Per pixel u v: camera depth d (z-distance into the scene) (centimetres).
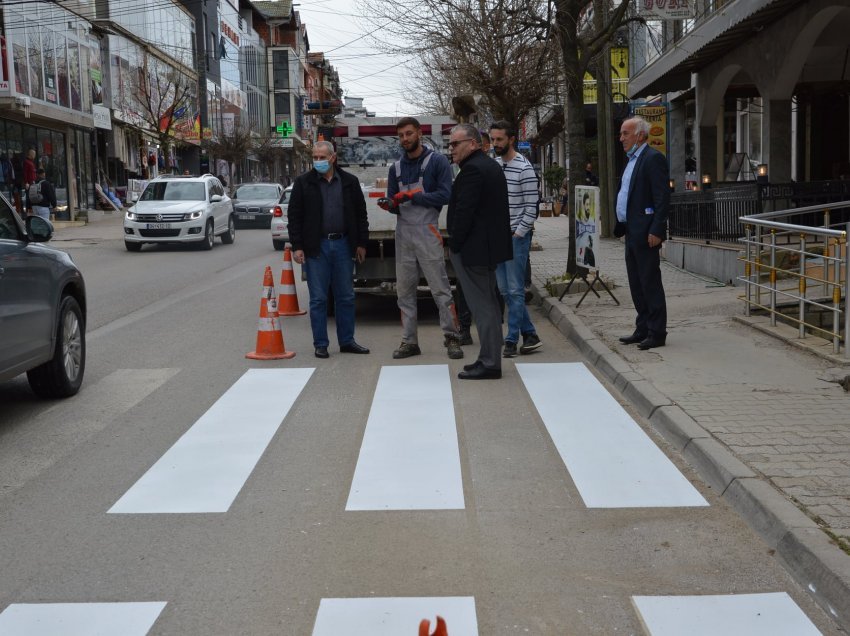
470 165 812
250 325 1195
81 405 774
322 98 10325
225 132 5884
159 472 593
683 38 2027
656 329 900
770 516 472
